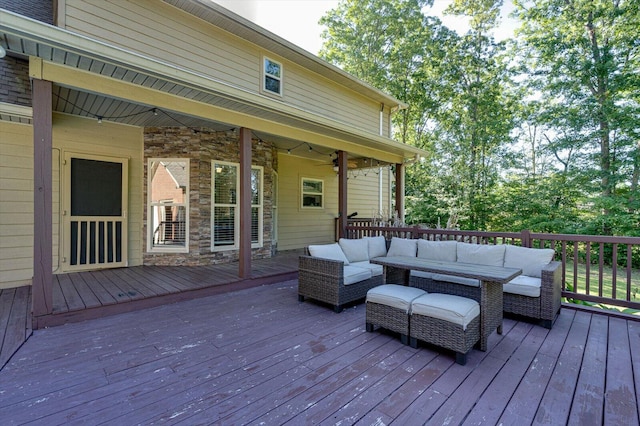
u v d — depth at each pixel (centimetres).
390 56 1435
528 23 1226
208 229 611
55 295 388
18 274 472
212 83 389
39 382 219
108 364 245
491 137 1357
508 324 338
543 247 422
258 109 467
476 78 1409
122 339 293
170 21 532
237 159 656
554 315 331
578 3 1055
